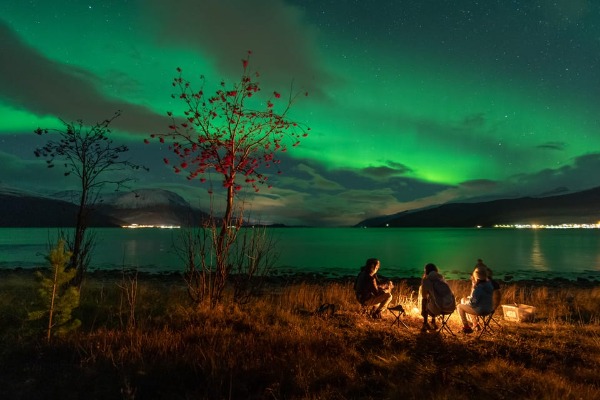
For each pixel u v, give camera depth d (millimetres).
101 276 21672
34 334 6098
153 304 9109
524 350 6309
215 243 8617
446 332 7340
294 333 6668
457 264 34750
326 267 32469
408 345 6441
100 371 4945
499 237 100188
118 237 90062
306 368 5105
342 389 4645
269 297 10547
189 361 5254
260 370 5090
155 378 4785
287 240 86438
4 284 12492
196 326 7059
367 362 5562
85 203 9289
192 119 8297
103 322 7371
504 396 4566
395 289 11961
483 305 7129
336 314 8703
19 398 4234
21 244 60906
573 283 21641
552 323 8008
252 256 9211
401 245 65562
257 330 7094
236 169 8695
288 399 4422
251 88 8633
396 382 4867
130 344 5844
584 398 4426
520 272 29391
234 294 8938
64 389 4453
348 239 91312
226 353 5570
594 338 6996
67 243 9141
